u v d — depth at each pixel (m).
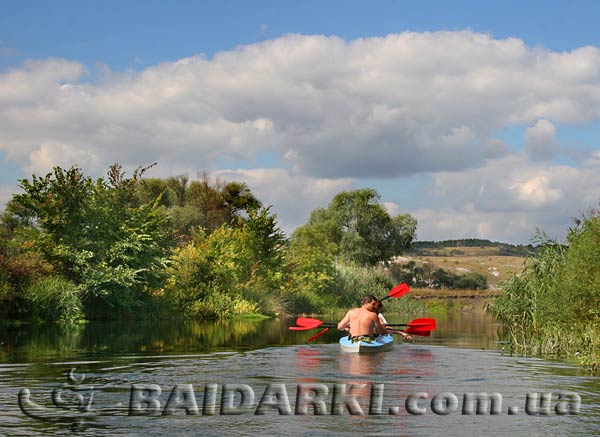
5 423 7.16
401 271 75.44
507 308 19.48
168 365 11.84
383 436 6.70
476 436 6.71
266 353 13.98
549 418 7.52
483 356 13.55
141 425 7.09
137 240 29.47
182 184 68.69
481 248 144.00
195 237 38.25
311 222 72.69
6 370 11.20
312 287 40.69
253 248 37.97
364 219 69.94
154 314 29.75
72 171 29.31
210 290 32.22
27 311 25.09
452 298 54.03
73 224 28.95
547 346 14.90
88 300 28.47
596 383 9.91
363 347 13.97
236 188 64.88
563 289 15.38
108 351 14.52
